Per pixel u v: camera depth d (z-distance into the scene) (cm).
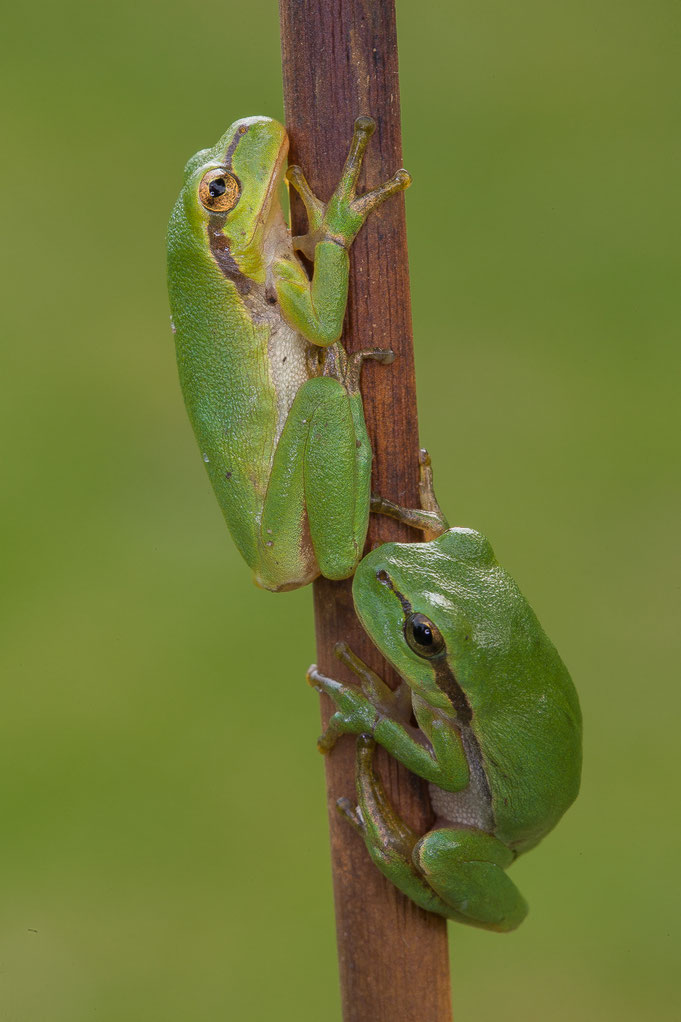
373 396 50
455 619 50
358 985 50
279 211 50
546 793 50
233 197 50
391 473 50
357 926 50
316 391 50
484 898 50
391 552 50
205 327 50
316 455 50
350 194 49
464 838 50
